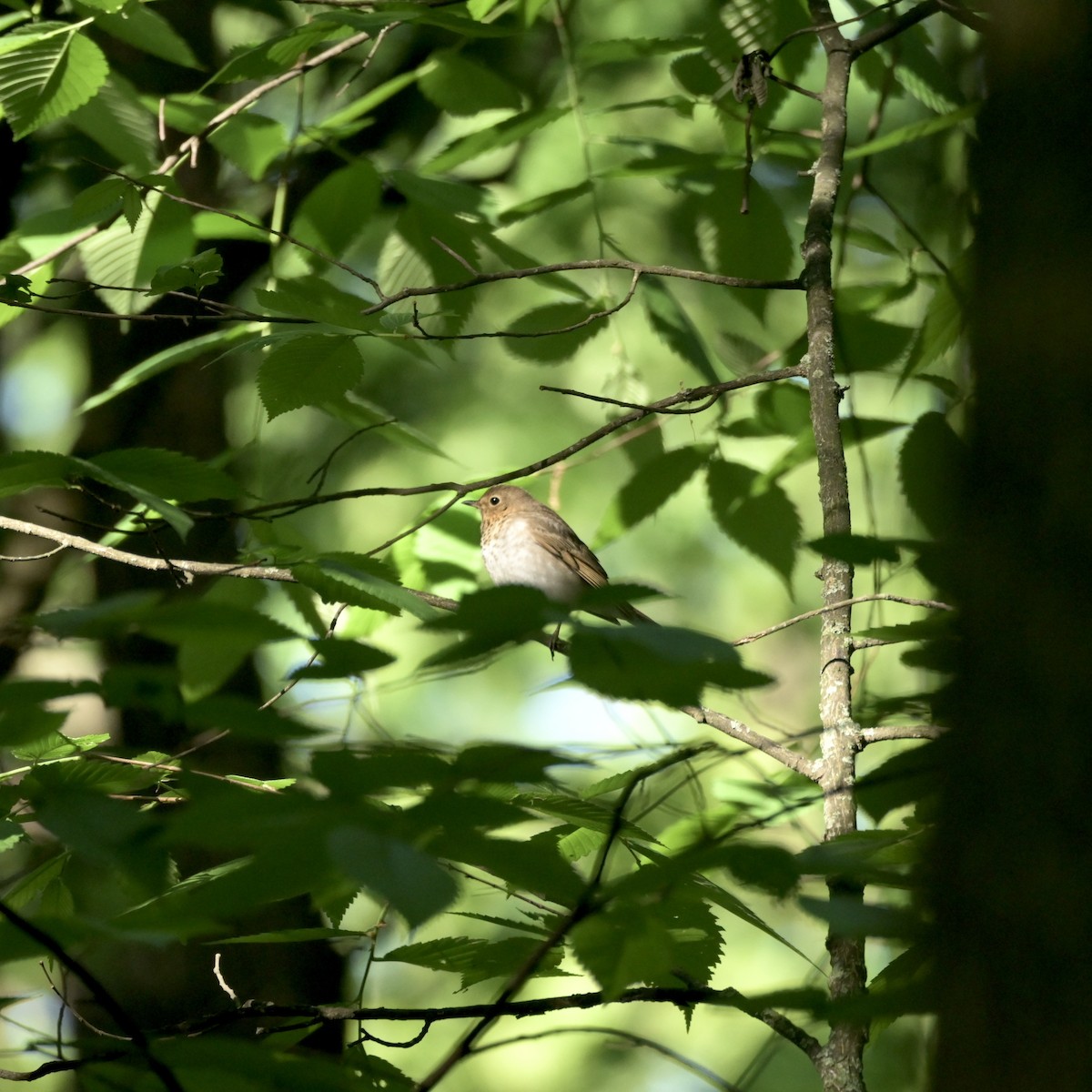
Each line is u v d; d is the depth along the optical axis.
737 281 7.42
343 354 6.96
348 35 10.02
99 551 6.89
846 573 6.42
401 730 17.44
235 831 2.81
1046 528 3.13
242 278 12.09
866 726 6.21
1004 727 3.09
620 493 8.73
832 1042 4.97
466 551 9.62
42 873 5.91
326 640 2.94
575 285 9.48
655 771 3.40
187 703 3.13
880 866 3.40
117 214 8.69
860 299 9.62
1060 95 3.35
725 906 3.84
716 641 2.63
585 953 3.41
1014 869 3.01
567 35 9.43
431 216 9.09
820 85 14.70
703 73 9.50
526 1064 14.76
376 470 16.38
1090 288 3.21
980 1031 3.00
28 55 7.63
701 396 7.11
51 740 5.25
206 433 12.73
